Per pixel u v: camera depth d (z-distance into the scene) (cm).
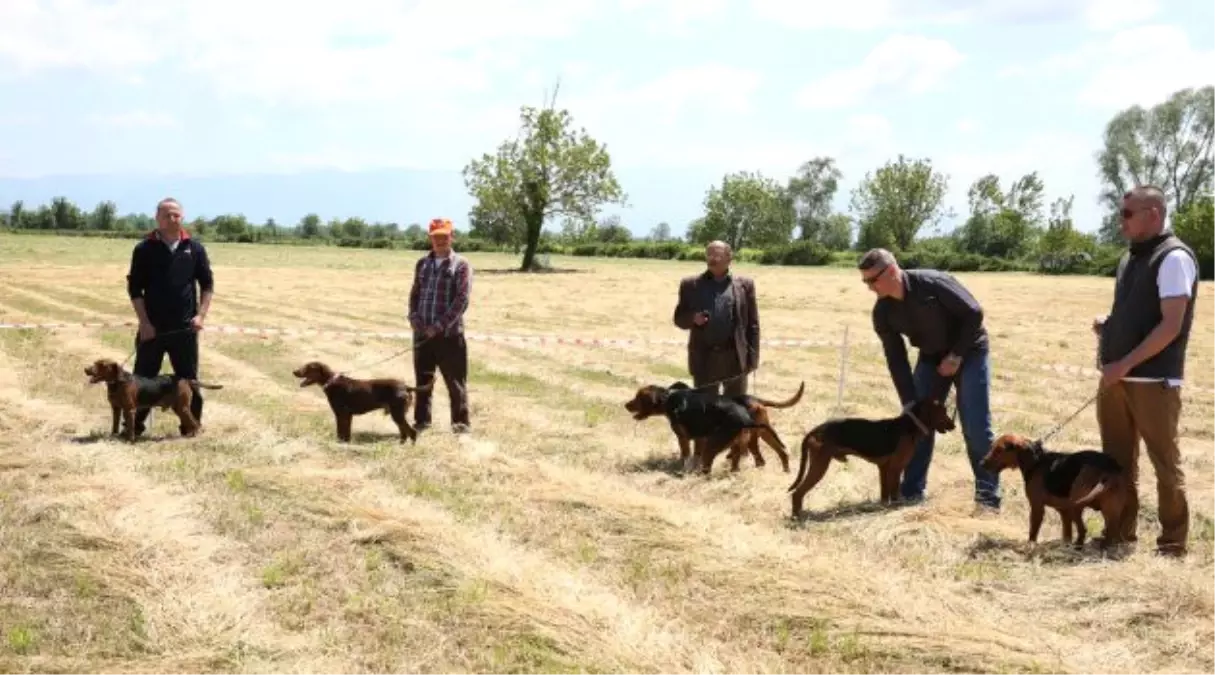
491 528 675
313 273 4419
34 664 458
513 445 999
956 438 1046
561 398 1304
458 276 1041
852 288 4069
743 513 762
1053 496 650
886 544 668
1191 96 9438
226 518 679
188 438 955
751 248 9919
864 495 809
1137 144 9650
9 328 1862
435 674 469
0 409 1087
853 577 579
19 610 525
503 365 1619
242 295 3109
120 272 3759
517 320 2498
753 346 970
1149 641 507
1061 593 564
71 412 1084
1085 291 4031
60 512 676
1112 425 664
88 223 9956
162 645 486
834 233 11894
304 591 558
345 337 1961
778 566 598
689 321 959
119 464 830
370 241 8994
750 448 916
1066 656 487
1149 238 632
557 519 702
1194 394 1430
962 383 767
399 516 679
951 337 763
